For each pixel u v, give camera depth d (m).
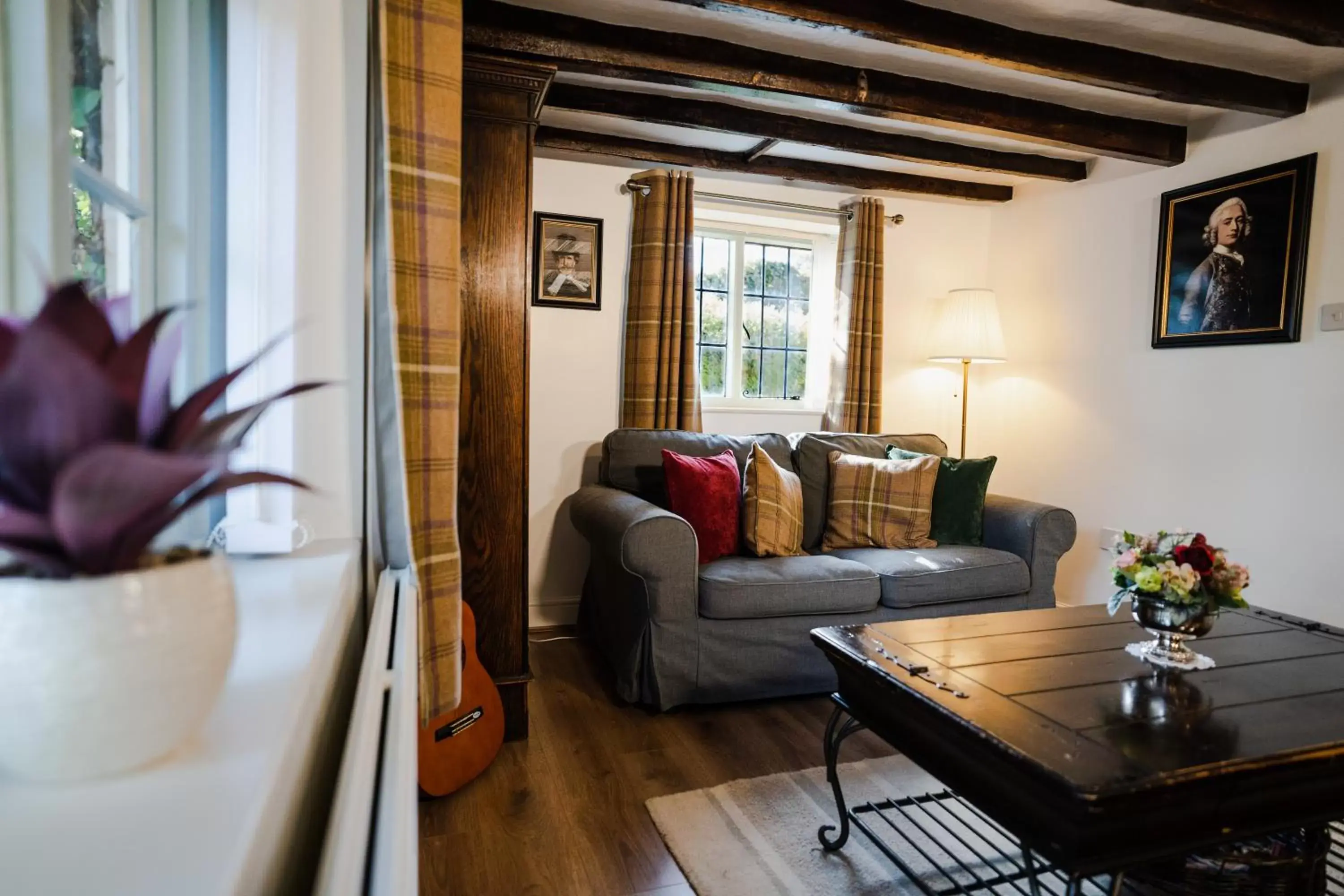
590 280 3.43
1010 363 4.03
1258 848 1.35
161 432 0.43
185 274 1.09
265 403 0.47
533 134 2.14
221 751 0.49
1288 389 2.77
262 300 1.15
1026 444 3.93
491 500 2.16
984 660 1.59
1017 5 2.20
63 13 0.72
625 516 2.50
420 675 1.31
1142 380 3.33
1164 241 3.21
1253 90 2.66
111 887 0.35
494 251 2.12
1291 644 1.73
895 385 4.05
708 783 2.00
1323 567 2.66
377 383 1.35
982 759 1.29
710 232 3.81
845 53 2.54
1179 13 2.05
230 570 0.51
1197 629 1.57
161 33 1.05
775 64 2.54
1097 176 3.55
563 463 3.45
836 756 1.71
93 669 0.41
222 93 1.15
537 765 2.08
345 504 1.27
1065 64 2.41
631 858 1.67
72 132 0.82
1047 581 2.92
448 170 1.34
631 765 2.10
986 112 2.84
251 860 0.40
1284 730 1.26
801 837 1.76
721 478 2.83
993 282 4.17
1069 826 1.14
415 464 1.29
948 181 3.91
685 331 3.46
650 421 3.43
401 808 0.60
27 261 0.68
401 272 1.25
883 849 1.59
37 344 0.35
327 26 1.21
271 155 1.15
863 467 3.14
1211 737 1.23
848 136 3.23
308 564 1.06
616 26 2.35
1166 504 3.22
